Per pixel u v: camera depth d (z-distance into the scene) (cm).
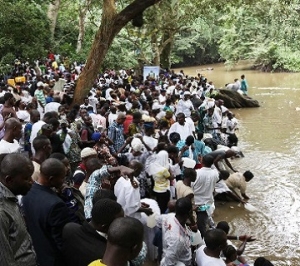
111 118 906
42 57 1888
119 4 2075
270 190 887
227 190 810
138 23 1119
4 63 1672
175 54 4428
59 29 2623
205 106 1144
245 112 1827
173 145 716
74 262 297
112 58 2467
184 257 478
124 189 496
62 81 1362
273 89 2567
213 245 433
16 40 1756
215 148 1023
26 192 300
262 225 730
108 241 231
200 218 611
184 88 1609
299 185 913
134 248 231
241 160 1102
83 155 513
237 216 765
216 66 4472
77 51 2428
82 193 476
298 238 683
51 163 338
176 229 474
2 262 255
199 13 2130
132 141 667
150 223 524
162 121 884
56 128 654
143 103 1060
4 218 265
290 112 1773
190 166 722
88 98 1138
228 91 1917
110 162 617
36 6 2103
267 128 1482
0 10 1709
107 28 1079
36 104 898
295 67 3512
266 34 3675
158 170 640
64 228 310
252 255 631
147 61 2314
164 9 2056
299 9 2627
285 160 1093
